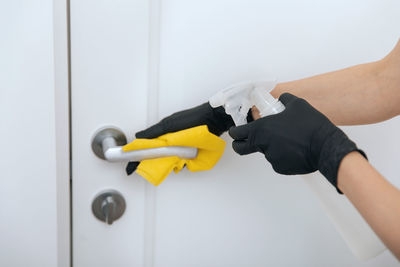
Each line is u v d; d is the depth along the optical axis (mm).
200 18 597
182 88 623
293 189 710
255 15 610
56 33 555
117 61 586
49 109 587
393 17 645
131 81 600
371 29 647
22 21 546
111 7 563
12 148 597
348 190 401
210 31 605
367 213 383
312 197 720
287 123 458
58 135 598
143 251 693
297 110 463
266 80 526
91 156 623
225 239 719
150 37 587
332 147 416
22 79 568
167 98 624
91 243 670
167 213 682
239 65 628
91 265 683
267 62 636
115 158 558
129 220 670
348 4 627
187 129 555
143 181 653
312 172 471
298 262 759
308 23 627
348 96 570
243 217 713
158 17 581
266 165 689
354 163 399
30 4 542
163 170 580
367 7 634
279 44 630
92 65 581
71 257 675
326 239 749
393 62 522
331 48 647
